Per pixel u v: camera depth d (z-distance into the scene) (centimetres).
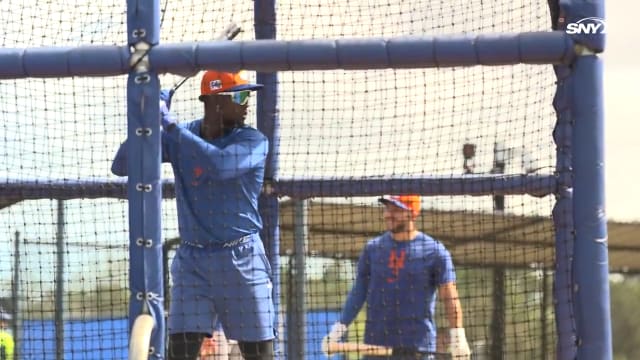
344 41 1947
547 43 1927
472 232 2998
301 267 2845
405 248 2872
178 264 2306
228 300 2281
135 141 1950
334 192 2680
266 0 2719
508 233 2870
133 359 1803
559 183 2255
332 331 2919
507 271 2844
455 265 2962
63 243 2652
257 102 2694
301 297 2819
